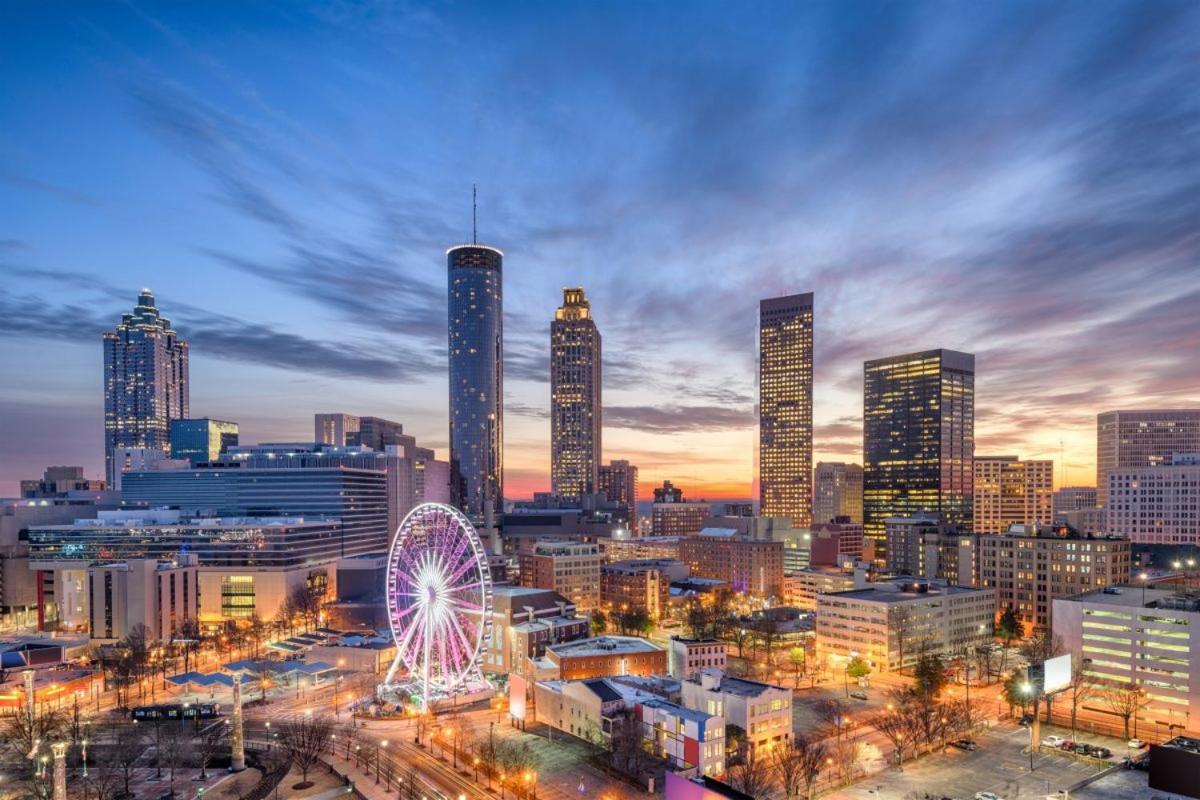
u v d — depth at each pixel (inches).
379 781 6136.8
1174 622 7126.0
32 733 6560.0
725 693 6614.2
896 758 6210.6
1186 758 4751.5
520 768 6067.9
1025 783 5792.3
